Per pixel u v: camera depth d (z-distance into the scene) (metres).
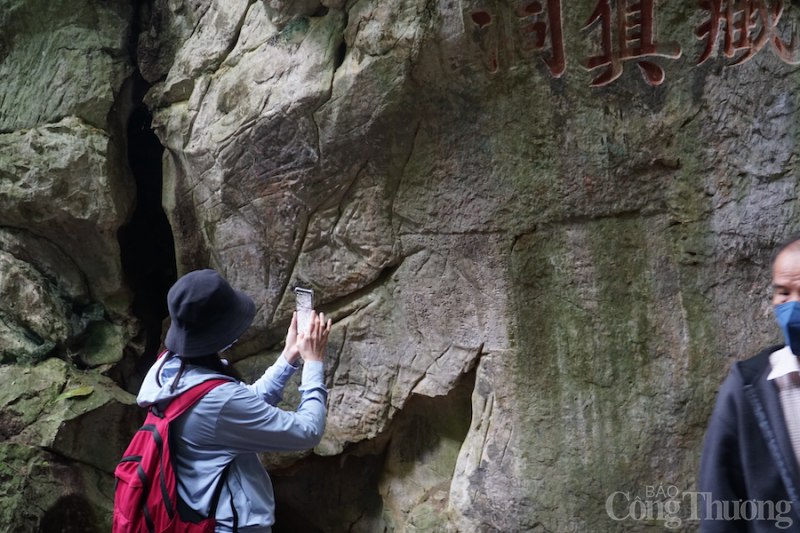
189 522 1.70
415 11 2.64
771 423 1.22
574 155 2.71
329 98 2.88
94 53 3.53
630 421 2.79
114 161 3.51
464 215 2.93
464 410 3.32
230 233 3.35
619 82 2.60
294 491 3.78
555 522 2.90
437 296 3.06
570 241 2.79
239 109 3.12
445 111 2.83
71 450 3.30
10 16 3.57
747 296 2.61
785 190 2.49
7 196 3.39
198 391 1.73
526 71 2.67
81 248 3.61
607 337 2.80
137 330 3.77
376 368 3.27
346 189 3.08
